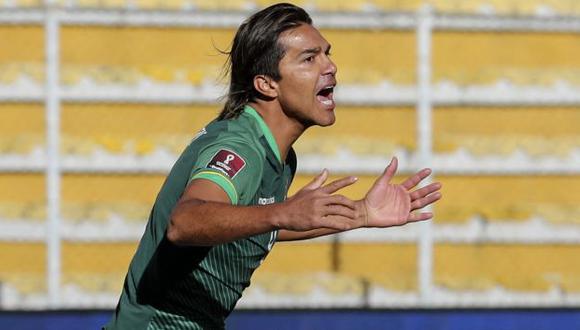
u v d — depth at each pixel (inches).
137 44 1163.9
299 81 436.5
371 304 1069.1
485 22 1184.2
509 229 1132.5
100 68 1149.1
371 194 390.3
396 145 1127.0
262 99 445.1
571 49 1202.0
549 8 1295.5
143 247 440.8
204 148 408.2
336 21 1162.6
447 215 1133.7
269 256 1105.4
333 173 1123.3
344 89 1137.4
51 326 896.9
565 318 913.5
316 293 1074.7
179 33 1164.5
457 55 1194.0
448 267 1132.5
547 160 1154.7
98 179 1124.5
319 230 540.1
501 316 914.7
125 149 1126.4
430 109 1101.7
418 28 1111.0
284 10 442.0
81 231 1094.4
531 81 1178.6
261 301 1075.9
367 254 1098.7
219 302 446.6
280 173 441.4
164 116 1144.8
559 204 1159.0
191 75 1151.6
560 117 1176.8
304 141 1131.3
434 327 917.8
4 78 1135.6
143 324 443.5
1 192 1122.0
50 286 1042.1
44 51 1163.3
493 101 1170.0
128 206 1116.5
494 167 1151.0
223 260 436.1
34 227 1102.4
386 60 1170.6
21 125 1139.3
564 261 1139.3
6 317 891.4
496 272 1132.5
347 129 1143.6
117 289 1075.3
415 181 406.6
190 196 381.4
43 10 1155.9
